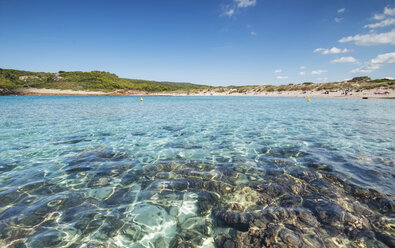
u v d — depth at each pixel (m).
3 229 2.63
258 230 2.57
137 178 4.15
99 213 2.99
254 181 3.91
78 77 102.12
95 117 13.50
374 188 3.53
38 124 10.62
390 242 2.32
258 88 72.31
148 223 2.77
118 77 125.25
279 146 6.29
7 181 4.03
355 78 56.50
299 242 2.34
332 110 16.78
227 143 6.74
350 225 2.61
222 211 3.00
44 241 2.44
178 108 20.89
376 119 11.56
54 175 4.31
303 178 3.98
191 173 4.35
